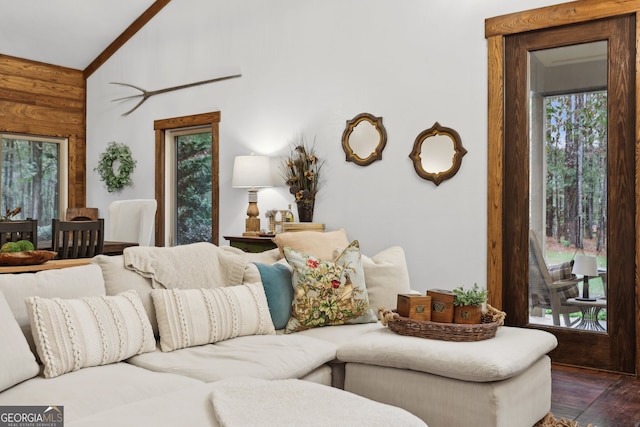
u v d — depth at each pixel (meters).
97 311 2.17
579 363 3.54
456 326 2.40
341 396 1.73
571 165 3.60
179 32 5.80
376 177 4.33
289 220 4.71
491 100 3.79
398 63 4.23
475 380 2.12
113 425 1.49
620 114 3.39
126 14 6.06
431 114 4.06
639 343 3.29
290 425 1.49
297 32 4.85
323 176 4.64
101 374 1.98
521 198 3.76
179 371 2.12
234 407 1.59
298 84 4.84
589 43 3.52
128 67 6.29
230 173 5.38
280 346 2.44
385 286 3.09
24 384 1.86
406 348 2.31
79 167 6.73
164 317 2.42
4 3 5.47
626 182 3.38
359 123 4.43
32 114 6.27
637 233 3.30
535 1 3.64
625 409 2.76
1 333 1.85
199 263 2.78
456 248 3.94
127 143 6.33
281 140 4.96
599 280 3.49
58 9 5.73
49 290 2.18
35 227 3.75
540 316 3.70
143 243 4.80
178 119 5.81
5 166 6.14
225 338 2.55
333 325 2.93
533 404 2.41
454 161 3.93
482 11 3.85
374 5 4.36
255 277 2.87
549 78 3.67
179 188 6.04
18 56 6.14
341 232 3.93
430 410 2.23
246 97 5.23
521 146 3.75
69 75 6.63
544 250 3.69
